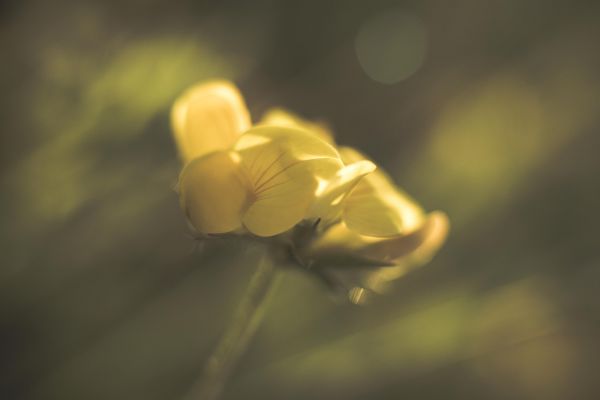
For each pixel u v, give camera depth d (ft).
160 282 0.74
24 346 0.72
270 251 0.54
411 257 0.55
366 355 0.73
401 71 0.96
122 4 0.74
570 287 0.77
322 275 0.55
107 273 0.73
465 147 0.85
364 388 0.73
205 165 0.52
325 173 0.52
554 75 0.96
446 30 1.00
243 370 0.73
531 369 0.85
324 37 0.93
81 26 0.73
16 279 0.71
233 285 0.76
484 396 0.80
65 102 0.71
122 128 0.72
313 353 0.73
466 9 1.00
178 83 0.73
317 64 0.92
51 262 0.72
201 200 0.52
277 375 0.73
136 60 0.72
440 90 0.95
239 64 0.80
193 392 0.64
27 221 0.71
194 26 0.78
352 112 0.93
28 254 0.71
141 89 0.72
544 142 0.86
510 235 0.82
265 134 0.52
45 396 0.71
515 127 0.88
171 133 0.72
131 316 0.74
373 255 0.54
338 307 0.75
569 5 1.01
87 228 0.72
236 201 0.52
